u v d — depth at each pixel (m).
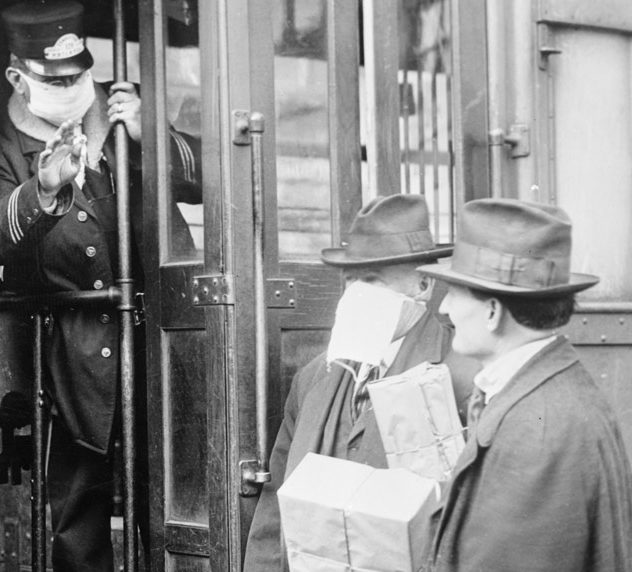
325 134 3.00
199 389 2.84
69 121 2.92
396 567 2.12
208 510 2.78
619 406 3.41
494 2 3.29
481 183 3.26
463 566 1.82
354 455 2.38
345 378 2.47
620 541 1.80
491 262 1.90
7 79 3.37
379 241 2.42
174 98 2.95
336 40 3.01
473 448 1.83
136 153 3.30
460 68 3.24
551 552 1.76
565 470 1.77
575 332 3.32
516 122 3.29
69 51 3.32
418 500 2.11
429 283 2.48
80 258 3.14
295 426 2.56
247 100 2.80
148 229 2.99
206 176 2.79
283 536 2.50
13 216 3.04
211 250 2.78
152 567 2.96
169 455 2.93
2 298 3.27
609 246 3.46
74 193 3.11
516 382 1.87
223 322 2.74
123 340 3.10
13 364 3.30
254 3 2.83
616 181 3.48
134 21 3.50
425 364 2.28
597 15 3.41
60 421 3.26
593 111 3.44
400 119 3.16
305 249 2.94
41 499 3.21
